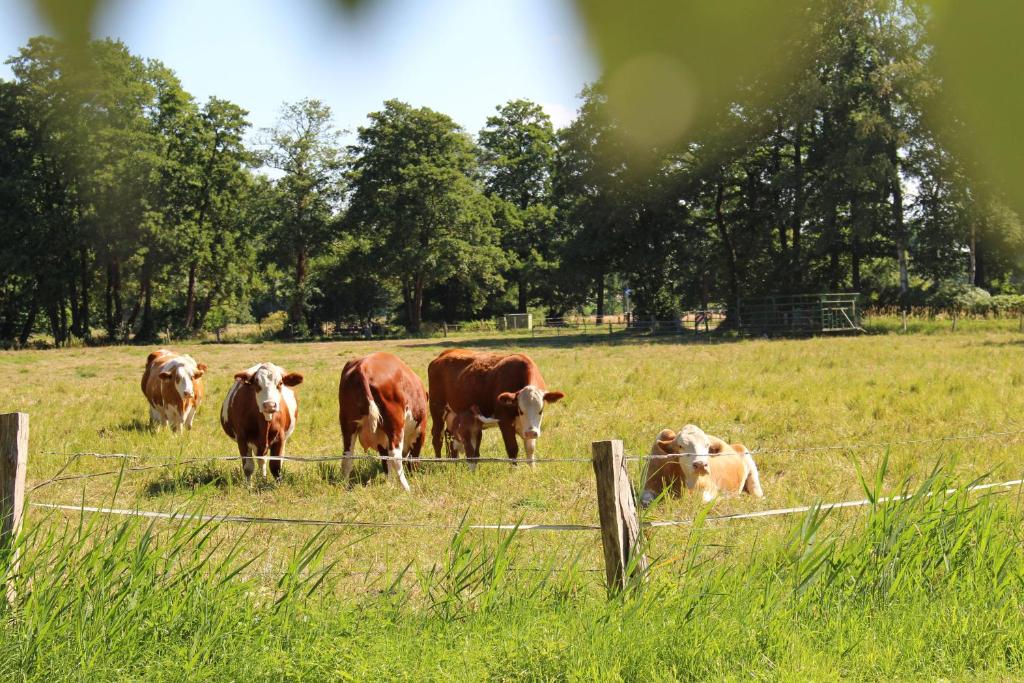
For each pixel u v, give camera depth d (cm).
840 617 505
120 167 5128
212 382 2191
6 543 526
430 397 1242
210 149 5981
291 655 461
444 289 7606
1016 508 643
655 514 751
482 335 6134
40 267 5328
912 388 1661
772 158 4981
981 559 553
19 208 5241
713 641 474
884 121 3925
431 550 688
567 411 1498
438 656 463
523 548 674
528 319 7012
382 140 6425
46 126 5031
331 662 455
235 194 6169
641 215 5209
